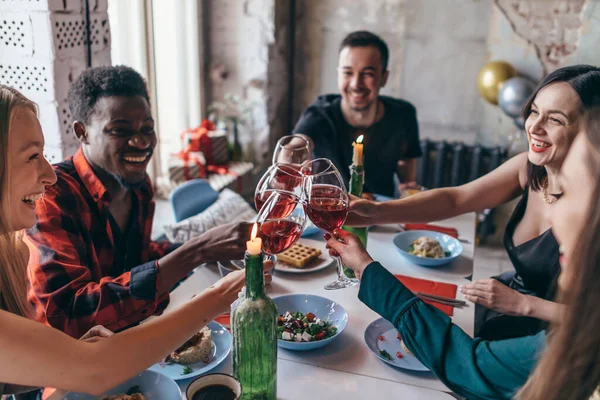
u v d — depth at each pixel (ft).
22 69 5.98
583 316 2.39
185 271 4.27
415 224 6.37
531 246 5.09
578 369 2.41
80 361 2.74
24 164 3.19
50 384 2.71
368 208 5.05
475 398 3.27
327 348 3.88
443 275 5.08
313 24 11.71
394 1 11.10
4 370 2.61
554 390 2.48
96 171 5.05
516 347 3.14
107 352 2.83
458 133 11.60
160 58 10.39
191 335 3.16
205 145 10.05
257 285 3.00
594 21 10.09
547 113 4.44
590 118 2.70
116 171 4.92
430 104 11.57
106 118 4.72
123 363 2.86
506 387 3.14
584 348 2.39
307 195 3.96
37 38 5.81
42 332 2.71
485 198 5.48
